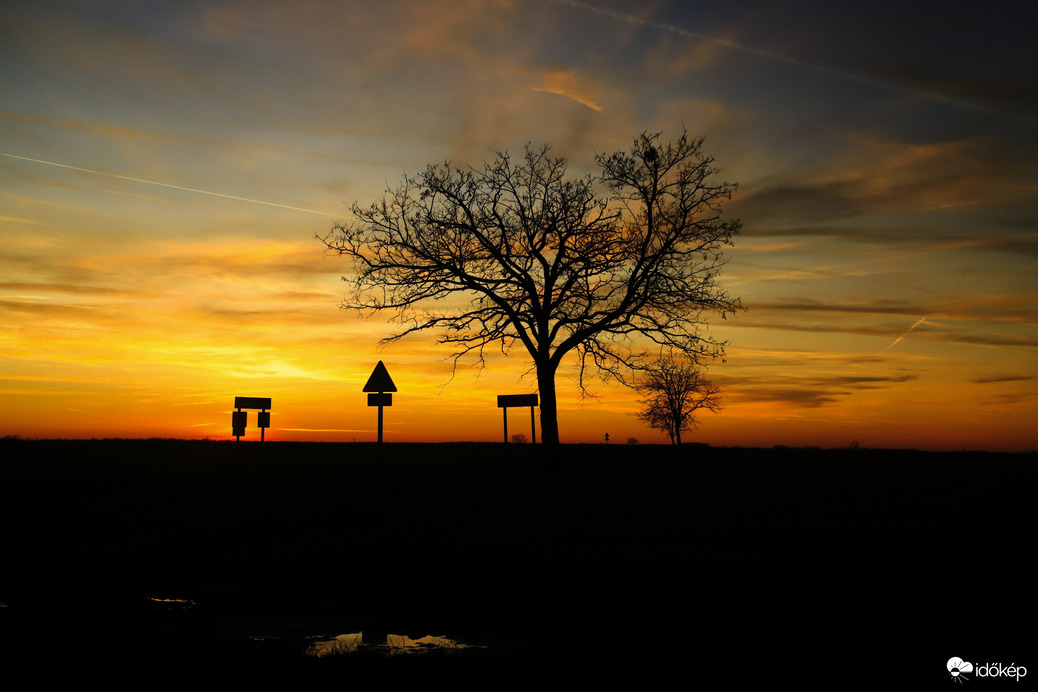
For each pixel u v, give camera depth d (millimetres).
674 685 6086
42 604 9203
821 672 6500
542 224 22828
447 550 12234
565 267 22875
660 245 22641
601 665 6660
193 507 16953
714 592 9516
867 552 11492
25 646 7180
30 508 16750
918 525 13539
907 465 24297
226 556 12203
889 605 8852
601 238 23000
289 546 12938
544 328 22906
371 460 27125
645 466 24234
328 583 10414
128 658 6789
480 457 27828
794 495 17594
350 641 7621
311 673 6355
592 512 15711
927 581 9812
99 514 16062
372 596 9695
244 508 16812
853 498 16984
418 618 8609
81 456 27875
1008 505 15555
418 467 24531
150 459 27250
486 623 8352
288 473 23016
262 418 22719
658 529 13703
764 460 26531
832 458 27250
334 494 18734
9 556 12180
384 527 14578
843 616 8398
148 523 15125
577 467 23922
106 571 11188
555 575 10477
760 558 11258
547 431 22672
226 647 7273
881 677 6363
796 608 8719
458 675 6328
